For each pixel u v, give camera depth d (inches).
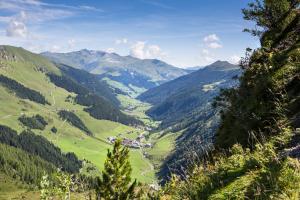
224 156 437.4
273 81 569.9
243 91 713.0
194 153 391.2
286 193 233.6
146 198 498.0
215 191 310.0
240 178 306.3
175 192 389.4
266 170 285.4
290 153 290.8
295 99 455.5
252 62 857.5
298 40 679.1
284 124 405.4
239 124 573.9
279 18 924.0
